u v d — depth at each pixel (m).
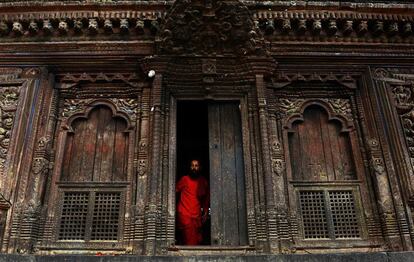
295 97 7.02
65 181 6.29
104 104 6.91
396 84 6.93
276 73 7.03
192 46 6.85
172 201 6.06
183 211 6.75
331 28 7.03
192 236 6.58
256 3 6.96
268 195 5.96
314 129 6.85
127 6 6.93
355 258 5.23
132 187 6.22
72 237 5.95
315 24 7.00
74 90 6.95
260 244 5.74
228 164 6.43
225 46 6.88
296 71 7.08
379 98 6.79
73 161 6.50
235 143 6.60
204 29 6.73
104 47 7.05
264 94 6.71
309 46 7.12
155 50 6.95
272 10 7.02
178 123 8.83
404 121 6.63
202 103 7.10
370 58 7.16
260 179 6.14
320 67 7.11
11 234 5.68
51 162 6.39
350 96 7.04
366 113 6.79
